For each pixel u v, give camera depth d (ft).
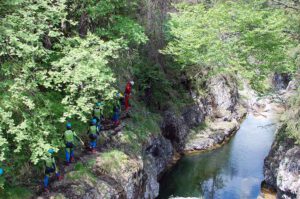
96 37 50.44
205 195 72.18
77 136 51.39
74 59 47.16
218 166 85.10
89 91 50.16
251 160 88.99
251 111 127.34
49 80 45.91
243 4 64.90
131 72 78.23
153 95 85.56
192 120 99.19
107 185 49.19
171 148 85.30
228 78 120.26
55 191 44.88
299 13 68.69
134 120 71.05
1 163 41.83
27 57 44.80
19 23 44.75
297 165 62.69
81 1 58.03
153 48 83.61
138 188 56.59
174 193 72.33
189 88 103.45
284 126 74.33
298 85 67.41
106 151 55.93
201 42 61.05
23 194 42.63
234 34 63.05
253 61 67.82
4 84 43.39
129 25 57.06
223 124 107.14
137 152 60.44
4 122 42.91
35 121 44.55
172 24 69.51
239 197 71.51
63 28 58.85
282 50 61.77
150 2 77.87
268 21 59.62
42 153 40.73
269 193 73.10
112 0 56.85
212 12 61.87
